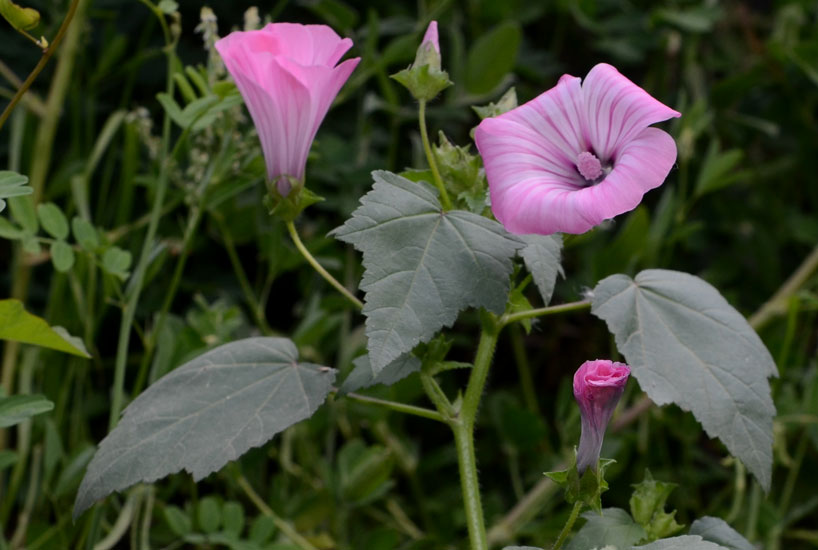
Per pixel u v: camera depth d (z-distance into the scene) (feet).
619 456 4.31
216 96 3.72
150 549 4.10
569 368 5.05
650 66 5.41
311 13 4.77
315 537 4.15
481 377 3.45
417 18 4.90
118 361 3.74
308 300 4.44
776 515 4.23
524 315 3.45
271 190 3.40
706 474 4.48
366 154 4.55
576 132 3.31
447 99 4.62
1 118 3.47
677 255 5.28
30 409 3.49
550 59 5.19
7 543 4.02
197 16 4.59
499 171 3.28
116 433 3.40
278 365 3.45
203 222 4.40
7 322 3.38
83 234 3.77
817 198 5.43
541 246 3.41
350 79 4.46
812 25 5.48
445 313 3.29
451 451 4.36
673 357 3.43
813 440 4.26
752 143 5.57
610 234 5.04
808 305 4.23
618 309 3.45
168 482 4.18
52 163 4.47
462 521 4.31
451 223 3.34
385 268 3.30
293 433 4.22
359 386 3.48
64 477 3.88
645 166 3.23
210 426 3.40
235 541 3.88
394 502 4.31
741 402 3.42
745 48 5.63
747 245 5.26
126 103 4.35
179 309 4.43
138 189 4.36
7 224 3.69
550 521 4.12
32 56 4.40
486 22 5.08
